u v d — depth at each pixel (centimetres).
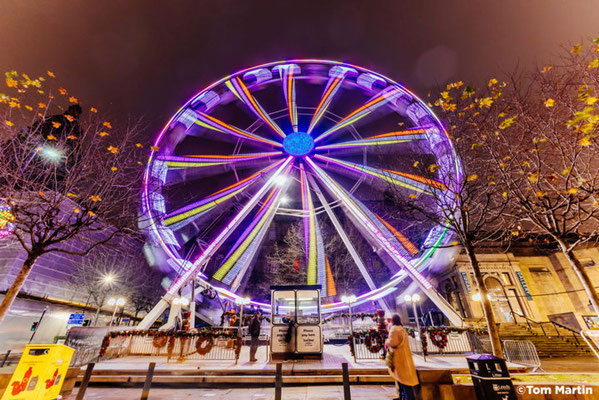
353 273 3900
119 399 825
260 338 2006
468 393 595
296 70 3447
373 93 3300
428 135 1897
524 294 2880
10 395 639
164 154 2586
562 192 968
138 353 1432
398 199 1465
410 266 2244
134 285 3722
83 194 1188
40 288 2844
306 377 1009
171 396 858
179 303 1977
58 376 721
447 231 2200
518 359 1115
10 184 1015
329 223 4631
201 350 1336
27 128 1091
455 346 1412
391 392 878
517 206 1109
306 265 3931
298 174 4031
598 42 726
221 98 3262
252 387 981
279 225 5022
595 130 846
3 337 2488
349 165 3447
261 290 4291
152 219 2189
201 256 2211
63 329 3039
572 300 2928
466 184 1136
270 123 3728
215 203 3475
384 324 1409
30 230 991
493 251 3103
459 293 2948
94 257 3375
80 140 1222
